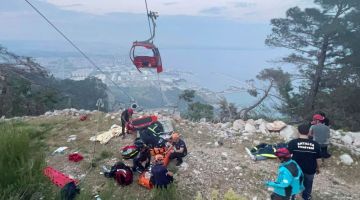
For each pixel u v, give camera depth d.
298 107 26.06
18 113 23.06
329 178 10.19
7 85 23.31
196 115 21.94
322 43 25.75
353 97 23.67
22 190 6.27
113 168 9.00
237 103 25.72
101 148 10.90
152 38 12.10
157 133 11.26
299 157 7.64
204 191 8.75
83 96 40.22
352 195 9.27
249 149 11.26
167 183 8.25
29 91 24.52
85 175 9.13
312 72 27.25
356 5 24.42
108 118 13.64
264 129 12.70
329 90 26.06
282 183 6.94
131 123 11.71
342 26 23.55
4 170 6.82
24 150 7.86
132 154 9.82
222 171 9.66
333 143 11.77
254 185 9.20
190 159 10.12
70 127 12.95
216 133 12.47
